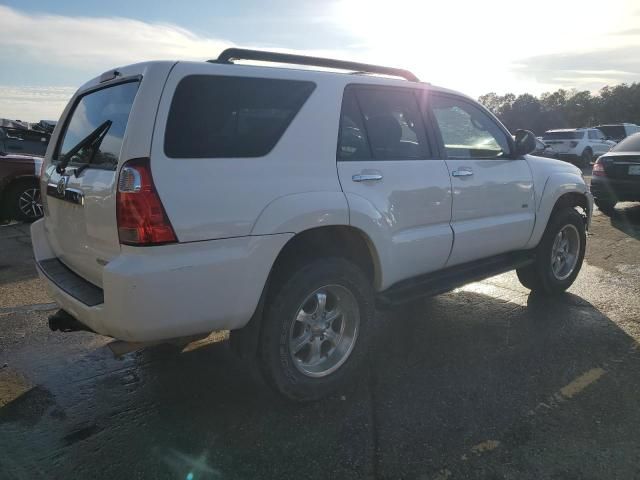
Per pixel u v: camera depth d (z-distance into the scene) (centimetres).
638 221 898
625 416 293
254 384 339
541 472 247
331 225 303
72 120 350
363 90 338
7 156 863
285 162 289
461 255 399
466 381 338
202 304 261
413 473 249
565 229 503
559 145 2156
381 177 331
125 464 258
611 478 243
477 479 244
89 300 272
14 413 305
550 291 499
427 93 382
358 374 351
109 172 264
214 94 272
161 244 247
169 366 365
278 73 300
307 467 255
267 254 276
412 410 304
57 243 339
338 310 326
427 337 412
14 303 490
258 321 292
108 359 376
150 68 262
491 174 413
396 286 366
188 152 259
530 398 315
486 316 456
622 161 909
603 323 434
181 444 275
